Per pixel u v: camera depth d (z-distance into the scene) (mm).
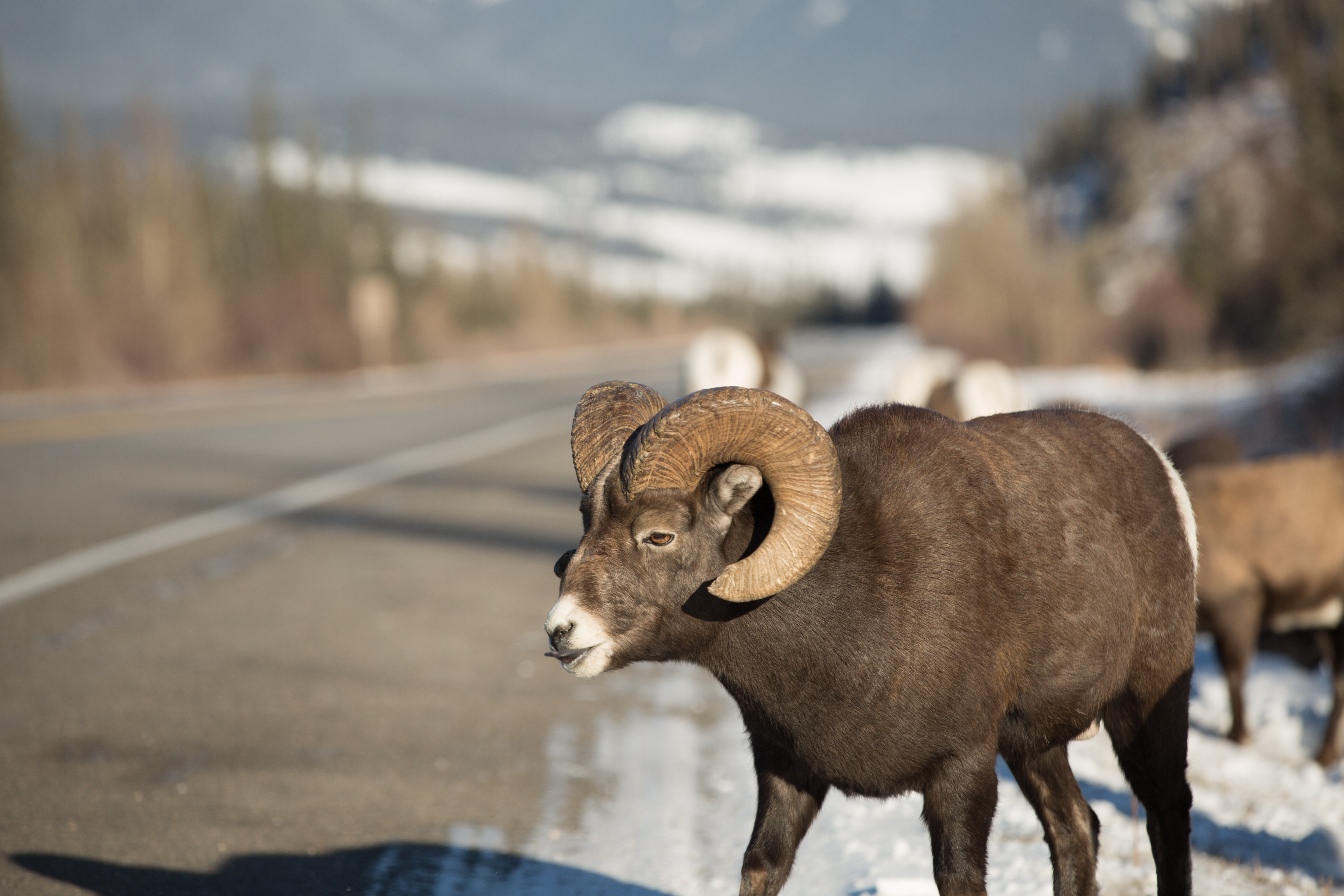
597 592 13281
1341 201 91375
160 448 70750
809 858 17703
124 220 147500
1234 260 151125
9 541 42844
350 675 27422
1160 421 66375
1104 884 16844
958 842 13680
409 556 41062
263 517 48219
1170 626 16078
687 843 18297
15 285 131625
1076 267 170500
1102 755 22500
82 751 22219
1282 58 138125
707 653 13875
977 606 13789
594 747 22953
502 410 98625
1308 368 76688
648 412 14281
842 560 13539
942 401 45125
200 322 144875
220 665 28000
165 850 17906
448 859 17703
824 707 13703
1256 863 18016
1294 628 26203
